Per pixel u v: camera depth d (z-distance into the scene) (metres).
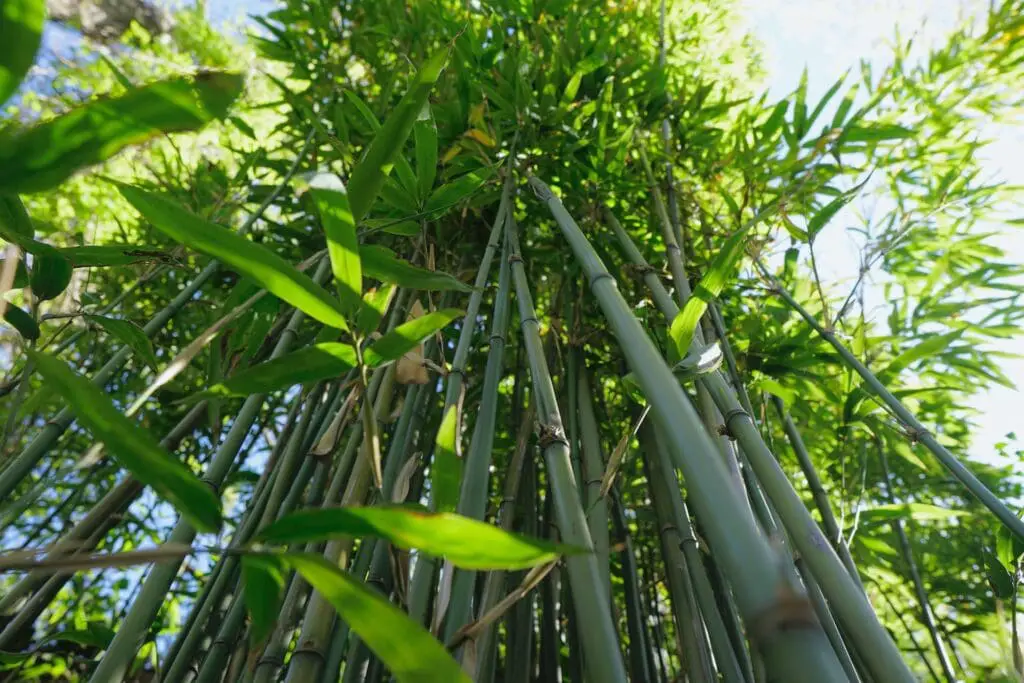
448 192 1.09
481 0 1.99
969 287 2.05
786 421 1.69
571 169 1.74
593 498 1.21
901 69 2.19
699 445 0.49
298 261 2.07
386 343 0.65
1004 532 1.16
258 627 0.50
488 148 1.55
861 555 1.77
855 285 1.56
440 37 1.88
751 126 2.25
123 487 0.98
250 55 4.25
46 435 1.04
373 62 2.15
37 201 2.38
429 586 0.70
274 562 0.45
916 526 2.16
